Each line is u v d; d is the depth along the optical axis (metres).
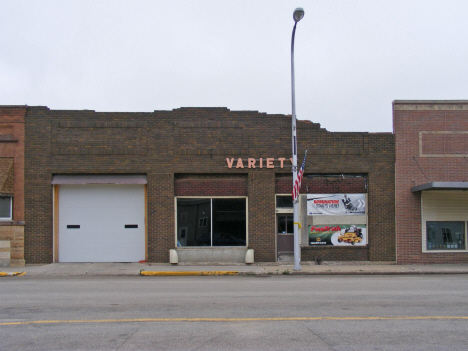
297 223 16.02
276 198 18.02
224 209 17.94
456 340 6.64
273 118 17.92
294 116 16.30
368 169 17.95
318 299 9.98
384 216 17.89
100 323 7.66
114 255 17.83
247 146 17.80
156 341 6.54
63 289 11.65
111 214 17.89
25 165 17.34
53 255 17.50
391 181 17.98
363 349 6.19
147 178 17.61
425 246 17.84
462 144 18.02
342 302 9.59
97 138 17.56
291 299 9.97
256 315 8.26
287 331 7.11
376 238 17.84
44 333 7.01
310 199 17.95
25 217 17.27
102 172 17.53
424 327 7.40
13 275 15.10
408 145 18.00
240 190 17.94
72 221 17.84
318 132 17.98
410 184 17.92
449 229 18.14
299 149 17.89
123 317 8.12
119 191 17.94
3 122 17.33
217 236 17.84
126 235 17.89
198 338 6.70
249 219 17.70
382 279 14.01
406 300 9.88
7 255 17.06
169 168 17.61
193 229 17.78
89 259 17.77
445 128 18.06
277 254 17.97
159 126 17.69
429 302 9.63
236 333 6.98
